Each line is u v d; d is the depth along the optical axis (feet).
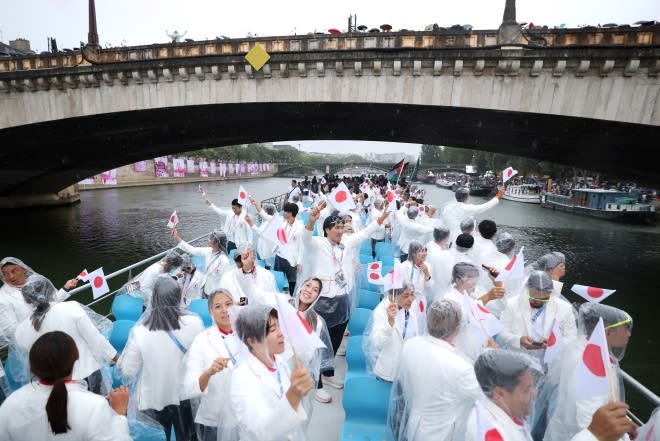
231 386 8.63
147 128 81.25
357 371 15.84
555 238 94.27
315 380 13.35
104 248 81.10
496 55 51.47
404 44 55.06
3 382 13.83
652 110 48.01
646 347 47.19
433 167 301.22
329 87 59.36
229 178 309.22
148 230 96.43
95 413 8.20
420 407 9.89
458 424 9.42
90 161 107.24
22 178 108.47
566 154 85.92
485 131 77.20
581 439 6.89
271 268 31.07
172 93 64.59
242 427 8.09
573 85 50.60
